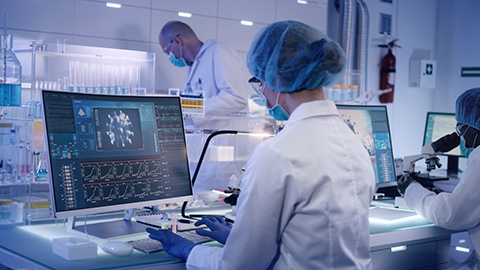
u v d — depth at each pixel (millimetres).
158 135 2051
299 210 1446
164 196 2027
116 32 4691
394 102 6055
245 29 5312
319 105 1543
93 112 1856
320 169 1438
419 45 6176
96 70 2506
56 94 1758
